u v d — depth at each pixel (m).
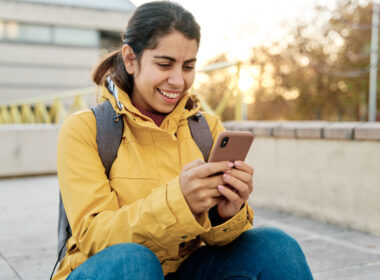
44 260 2.71
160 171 1.30
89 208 1.20
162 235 1.10
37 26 27.86
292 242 1.23
